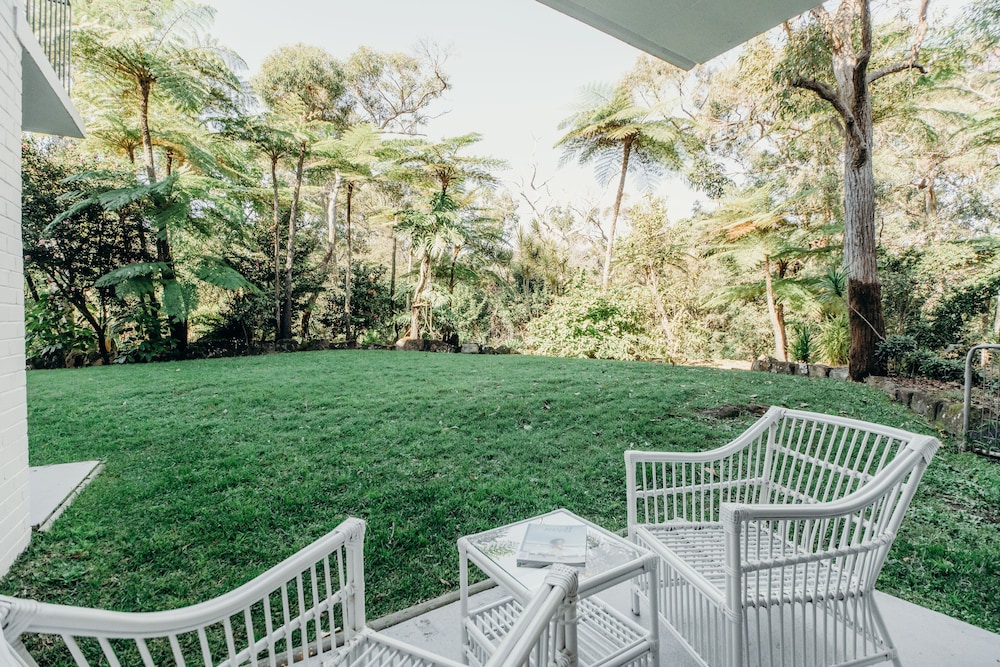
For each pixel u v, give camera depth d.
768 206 11.05
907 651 1.79
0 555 2.25
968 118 8.73
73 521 2.77
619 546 1.62
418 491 3.22
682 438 4.30
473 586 2.21
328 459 3.76
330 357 9.19
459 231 11.63
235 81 10.16
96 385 6.45
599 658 1.55
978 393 5.11
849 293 7.48
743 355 11.77
